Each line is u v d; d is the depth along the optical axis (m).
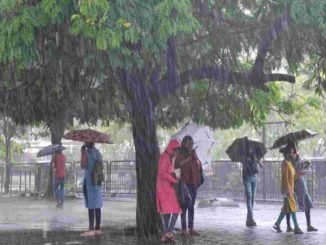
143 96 14.24
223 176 26.48
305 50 13.59
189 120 18.98
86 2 8.90
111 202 26.61
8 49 9.88
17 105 16.73
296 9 10.80
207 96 17.88
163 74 15.14
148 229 14.51
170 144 13.35
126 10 9.55
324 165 22.91
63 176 24.53
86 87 15.89
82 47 10.92
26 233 15.30
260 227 16.20
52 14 9.46
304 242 13.23
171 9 9.75
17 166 33.66
